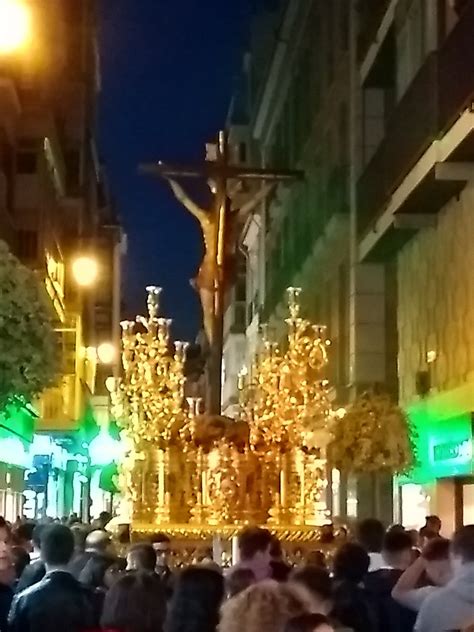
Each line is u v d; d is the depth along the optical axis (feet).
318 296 139.54
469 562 27.32
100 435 177.06
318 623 16.79
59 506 175.94
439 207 90.33
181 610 28.14
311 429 64.18
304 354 64.80
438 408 89.71
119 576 33.96
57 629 29.63
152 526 61.26
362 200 109.50
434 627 26.99
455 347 85.25
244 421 64.08
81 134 212.23
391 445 88.28
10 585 34.06
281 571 32.32
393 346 111.34
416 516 98.48
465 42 71.31
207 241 72.54
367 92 114.01
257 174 73.31
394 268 111.65
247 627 16.96
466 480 86.99
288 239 165.37
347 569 31.17
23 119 151.43
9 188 143.54
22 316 51.96
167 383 63.93
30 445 148.46
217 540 59.62
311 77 147.74
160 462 63.31
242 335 240.73
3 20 30.89
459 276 83.82
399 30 102.12
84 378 191.21
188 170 73.20
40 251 149.79
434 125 78.74
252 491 63.52
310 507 63.72
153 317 64.75
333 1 130.11
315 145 140.97
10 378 52.26
